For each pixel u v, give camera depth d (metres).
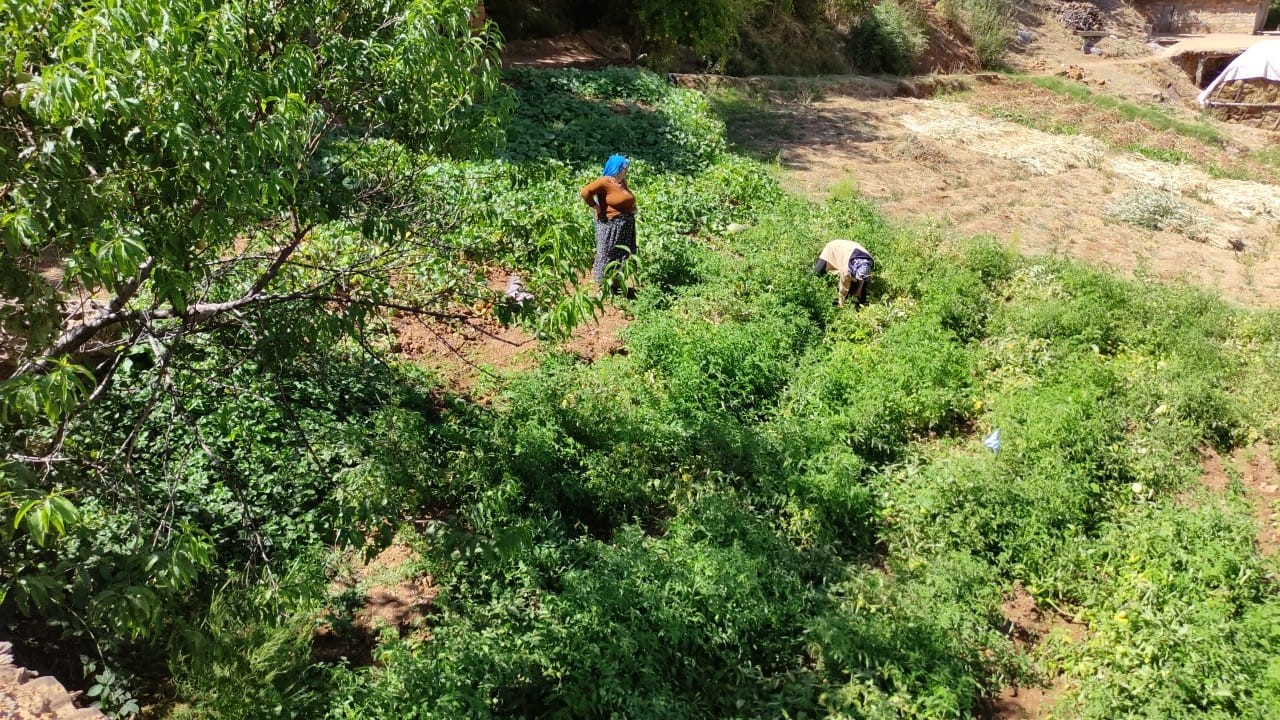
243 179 3.78
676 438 7.13
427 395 7.55
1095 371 8.84
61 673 4.87
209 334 5.74
